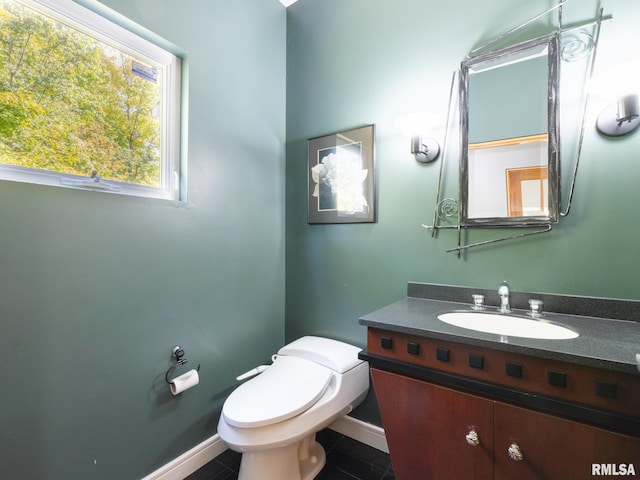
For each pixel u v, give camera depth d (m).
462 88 1.34
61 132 1.07
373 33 1.61
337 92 1.74
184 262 1.39
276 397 1.20
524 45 1.20
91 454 1.09
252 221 1.73
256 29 1.76
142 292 1.24
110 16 1.16
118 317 1.17
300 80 1.91
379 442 1.54
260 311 1.78
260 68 1.79
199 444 1.45
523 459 0.81
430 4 1.44
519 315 1.13
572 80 1.13
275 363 1.49
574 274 1.13
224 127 1.57
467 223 1.32
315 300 1.82
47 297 0.99
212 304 1.51
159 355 1.30
